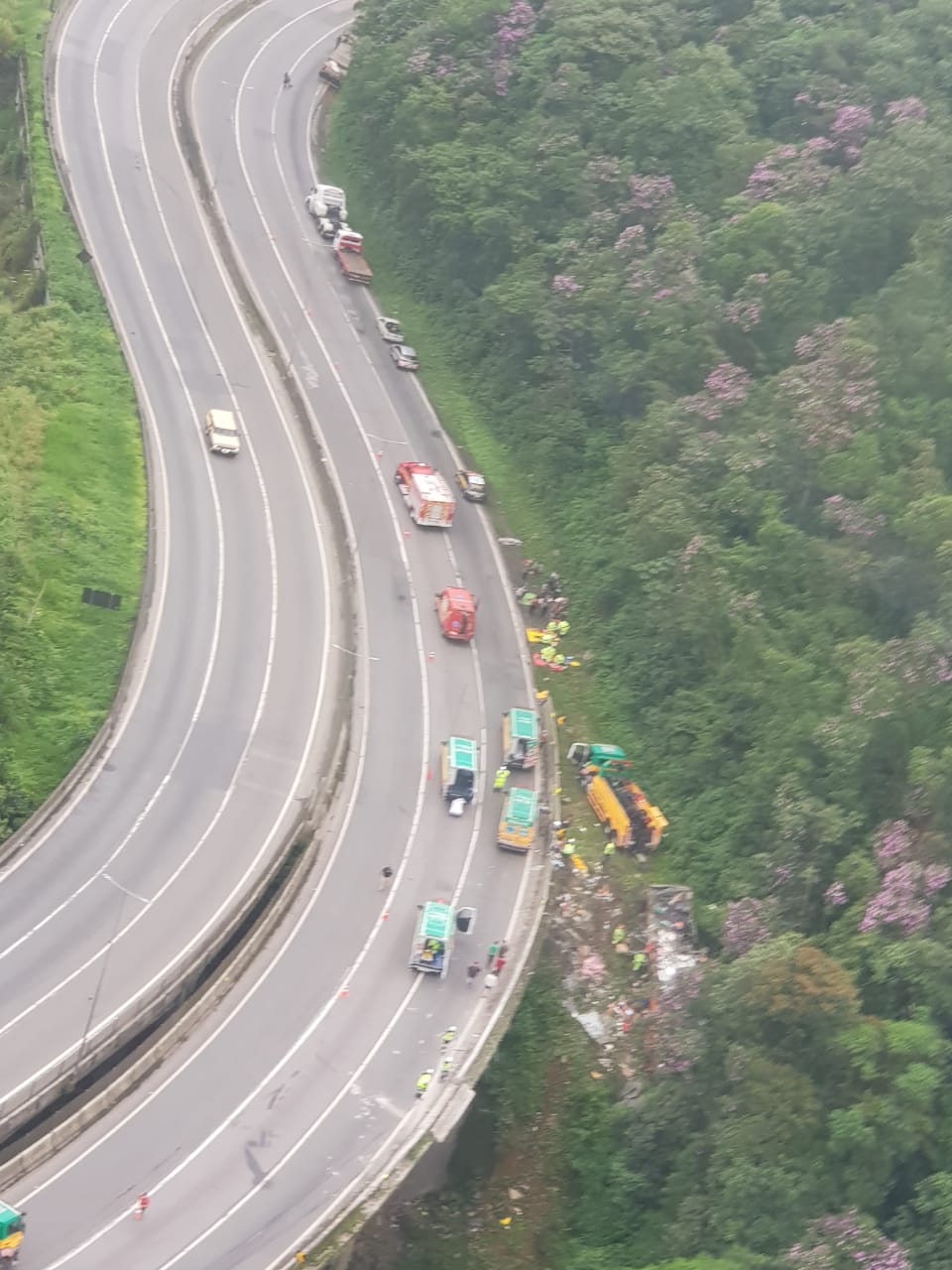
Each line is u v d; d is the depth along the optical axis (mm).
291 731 82000
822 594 83625
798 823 75062
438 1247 65688
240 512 95625
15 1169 57125
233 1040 64750
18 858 70625
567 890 78625
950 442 88062
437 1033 67688
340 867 74625
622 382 100188
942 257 94250
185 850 73438
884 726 75688
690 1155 66000
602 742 88375
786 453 88688
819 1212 61781
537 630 94062
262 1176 59688
